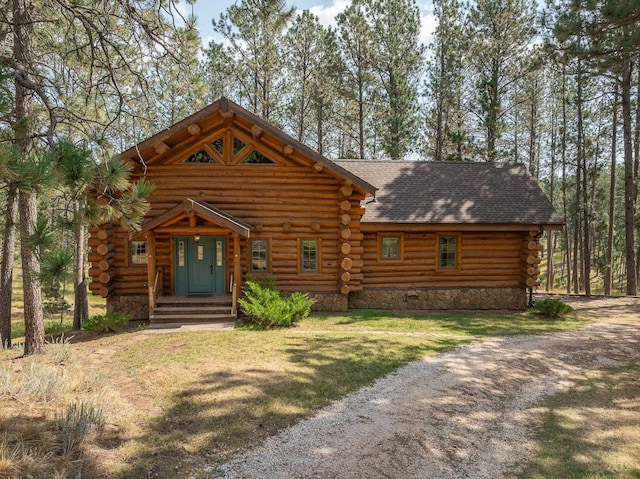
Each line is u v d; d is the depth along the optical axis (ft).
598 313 51.52
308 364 27.68
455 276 52.37
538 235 51.55
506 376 28.02
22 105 26.73
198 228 42.70
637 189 82.28
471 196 54.39
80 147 15.71
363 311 48.60
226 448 17.17
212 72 79.15
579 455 18.79
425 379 26.55
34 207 28.12
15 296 94.02
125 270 44.88
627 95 64.80
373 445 18.24
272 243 46.75
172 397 21.74
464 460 17.79
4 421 17.25
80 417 17.52
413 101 85.61
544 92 97.91
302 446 17.75
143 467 15.43
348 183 45.14
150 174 45.01
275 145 46.16
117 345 32.60
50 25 34.83
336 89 88.84
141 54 25.54
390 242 51.78
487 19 81.61
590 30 43.09
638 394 25.88
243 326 38.70
